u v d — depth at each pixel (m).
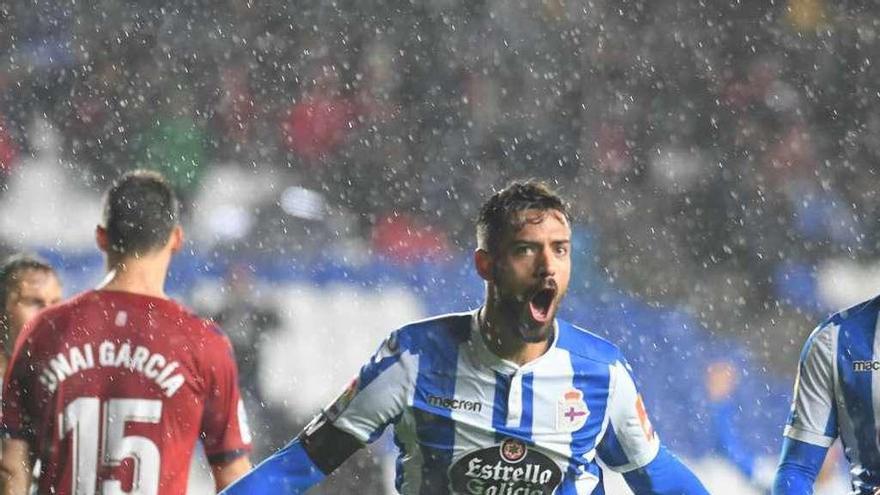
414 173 56.31
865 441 15.62
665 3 58.41
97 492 14.79
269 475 14.36
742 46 57.59
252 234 41.34
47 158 56.41
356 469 27.16
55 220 51.50
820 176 54.50
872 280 50.44
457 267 42.38
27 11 58.81
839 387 15.64
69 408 14.75
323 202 44.00
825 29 57.12
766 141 55.72
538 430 14.36
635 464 14.86
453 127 57.59
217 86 58.03
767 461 33.66
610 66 58.12
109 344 14.81
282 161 56.75
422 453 14.55
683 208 53.50
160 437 14.82
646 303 45.09
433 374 14.34
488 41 58.72
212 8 60.16
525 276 13.91
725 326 45.31
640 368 40.62
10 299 17.98
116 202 15.05
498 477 14.49
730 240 51.62
